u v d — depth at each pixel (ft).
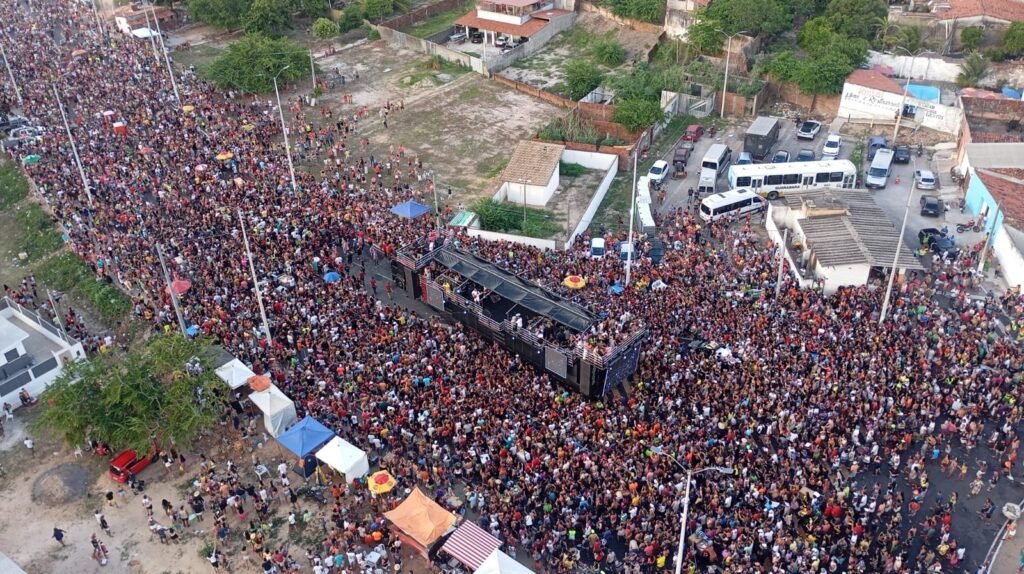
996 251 199.00
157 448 147.95
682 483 131.44
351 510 135.13
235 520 135.64
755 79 299.38
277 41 330.75
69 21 399.85
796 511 129.08
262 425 154.30
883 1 311.88
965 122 248.52
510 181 235.40
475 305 171.83
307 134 274.77
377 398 151.64
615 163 253.65
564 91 310.45
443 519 125.29
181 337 153.38
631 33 349.00
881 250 190.60
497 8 360.69
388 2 384.06
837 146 254.88
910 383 152.05
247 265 191.52
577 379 156.04
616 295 181.47
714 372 156.15
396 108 302.25
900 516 129.18
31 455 152.76
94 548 130.52
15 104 302.86
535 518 130.00
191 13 378.94
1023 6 303.89
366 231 209.97
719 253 203.82
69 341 173.37
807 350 160.86
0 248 229.45
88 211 222.69
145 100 298.56
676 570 110.93
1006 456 143.13
